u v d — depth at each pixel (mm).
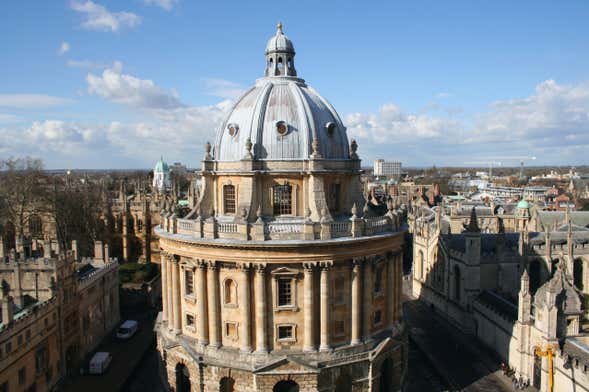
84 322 80500
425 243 108625
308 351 58594
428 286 107312
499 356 78062
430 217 133500
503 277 89812
